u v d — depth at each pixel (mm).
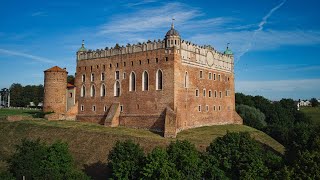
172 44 78562
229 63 102000
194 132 78812
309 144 57062
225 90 99312
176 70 78062
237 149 51688
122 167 48688
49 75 98000
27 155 48500
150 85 81625
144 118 81812
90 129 80438
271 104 147000
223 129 86250
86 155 68500
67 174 48344
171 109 76688
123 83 87375
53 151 51938
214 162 49969
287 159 54844
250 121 114500
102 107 91688
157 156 46312
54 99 97562
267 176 47219
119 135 73500
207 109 90250
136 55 85125
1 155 73062
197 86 86312
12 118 93688
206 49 90812
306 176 42312
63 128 82062
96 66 94188
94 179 59219
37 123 88062
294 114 149000
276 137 97438
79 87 97688
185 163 46938
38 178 46188
